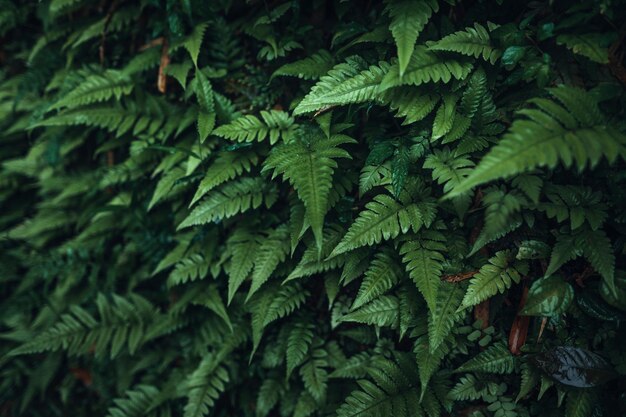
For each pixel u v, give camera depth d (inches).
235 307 123.5
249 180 108.5
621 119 87.1
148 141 125.0
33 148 158.2
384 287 94.2
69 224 159.8
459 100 95.1
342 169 99.9
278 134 100.8
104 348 136.3
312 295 117.4
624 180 87.6
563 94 78.4
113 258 148.2
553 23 89.7
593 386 86.7
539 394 89.0
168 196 123.6
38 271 152.9
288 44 109.4
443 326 89.1
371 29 102.3
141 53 129.7
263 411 116.3
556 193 87.6
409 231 93.2
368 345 113.9
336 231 101.5
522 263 91.0
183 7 113.0
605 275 79.2
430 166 90.0
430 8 84.8
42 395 156.6
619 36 87.7
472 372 97.3
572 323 93.0
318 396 108.3
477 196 94.7
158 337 142.5
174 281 118.1
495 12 97.0
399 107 91.1
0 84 168.7
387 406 97.6
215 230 119.1
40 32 159.6
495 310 96.5
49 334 136.3
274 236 108.2
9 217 168.1
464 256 94.2
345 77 94.5
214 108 110.6
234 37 119.0
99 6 139.9
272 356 117.0
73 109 125.0
